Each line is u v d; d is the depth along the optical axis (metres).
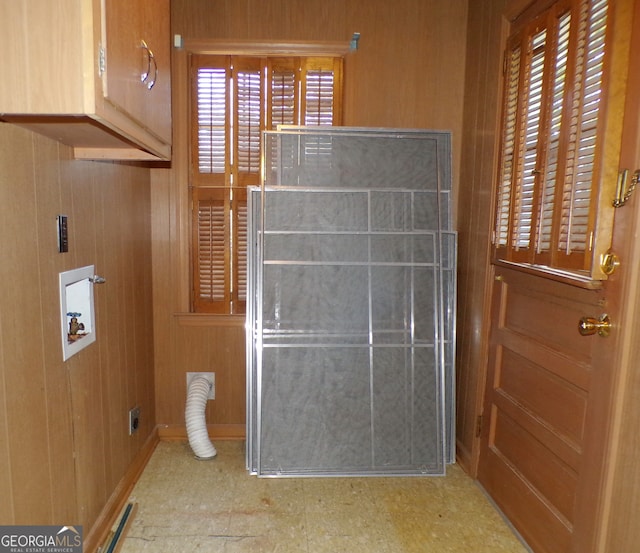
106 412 1.83
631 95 1.25
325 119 2.43
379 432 2.22
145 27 1.33
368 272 2.24
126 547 1.71
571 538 1.48
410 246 2.27
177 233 2.44
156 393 2.52
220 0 2.31
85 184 1.61
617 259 1.30
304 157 2.25
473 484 2.17
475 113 2.27
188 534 1.79
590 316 1.42
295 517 1.90
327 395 2.21
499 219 1.98
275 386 2.20
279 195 2.22
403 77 2.40
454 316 2.30
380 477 2.20
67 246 1.46
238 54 2.37
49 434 1.37
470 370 2.28
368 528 1.85
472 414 2.24
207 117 2.41
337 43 2.36
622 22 1.24
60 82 0.99
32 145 1.25
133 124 1.26
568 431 1.53
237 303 2.52
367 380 2.23
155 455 2.38
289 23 2.34
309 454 2.20
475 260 2.24
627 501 1.26
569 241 1.45
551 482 1.61
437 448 2.24
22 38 0.98
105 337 1.81
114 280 1.91
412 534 1.82
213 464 2.31
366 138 2.27
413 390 2.24
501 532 1.84
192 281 2.51
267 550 1.71
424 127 2.43
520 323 1.86
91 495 1.69
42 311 1.32
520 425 1.83
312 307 2.22
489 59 2.12
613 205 1.30
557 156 1.53
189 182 2.44
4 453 1.14
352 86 2.38
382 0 2.35
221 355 2.53
